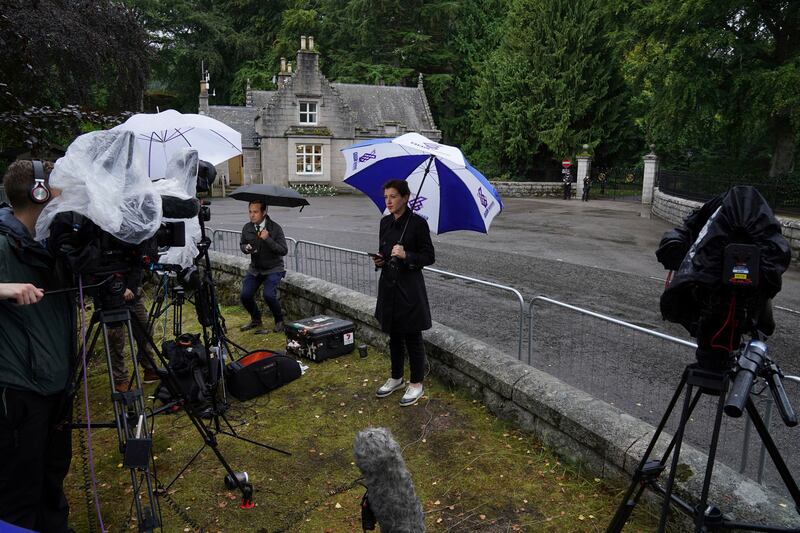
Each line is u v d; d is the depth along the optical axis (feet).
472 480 11.09
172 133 19.57
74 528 9.88
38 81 28.66
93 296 8.40
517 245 47.34
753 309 6.57
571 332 23.07
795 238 41.83
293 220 64.44
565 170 107.65
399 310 13.94
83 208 7.50
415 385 14.69
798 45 64.34
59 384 8.26
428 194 14.90
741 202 6.73
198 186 13.62
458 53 147.74
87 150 7.80
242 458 12.17
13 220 8.05
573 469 11.39
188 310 24.86
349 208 81.35
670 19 62.39
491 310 26.30
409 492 6.66
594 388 17.22
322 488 11.05
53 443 8.81
